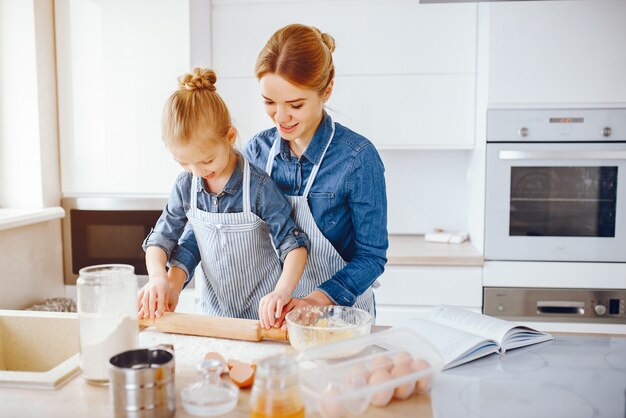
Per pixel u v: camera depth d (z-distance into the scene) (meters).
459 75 2.43
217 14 2.46
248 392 0.86
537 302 2.31
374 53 2.44
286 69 1.16
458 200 2.79
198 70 1.23
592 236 2.29
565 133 2.26
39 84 2.39
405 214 2.81
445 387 0.89
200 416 0.79
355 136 1.38
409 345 0.94
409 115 2.46
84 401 0.84
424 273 2.33
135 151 2.49
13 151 2.43
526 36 2.23
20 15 2.35
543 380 0.92
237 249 1.38
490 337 1.07
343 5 2.42
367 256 1.35
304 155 1.38
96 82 2.47
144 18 2.43
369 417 0.79
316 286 1.46
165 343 1.07
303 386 0.79
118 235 2.54
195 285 2.43
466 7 2.40
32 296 2.39
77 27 2.46
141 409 0.75
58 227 2.55
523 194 2.31
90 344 0.89
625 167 2.25
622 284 2.28
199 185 1.36
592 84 2.24
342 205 1.40
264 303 1.13
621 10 2.20
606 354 1.05
